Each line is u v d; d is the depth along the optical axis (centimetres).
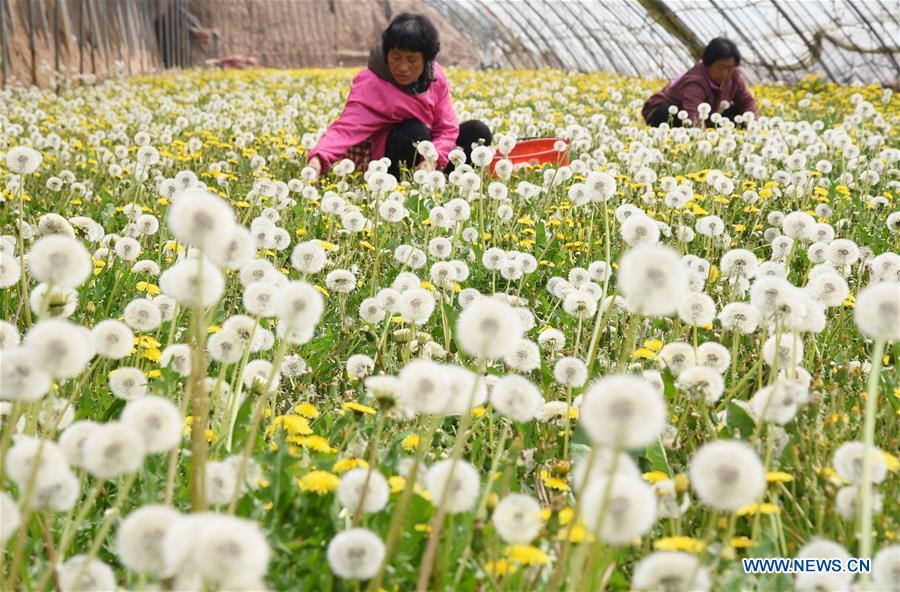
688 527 192
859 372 257
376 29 4088
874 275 274
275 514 175
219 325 315
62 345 136
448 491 139
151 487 183
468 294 326
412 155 689
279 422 210
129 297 352
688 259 338
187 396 174
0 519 125
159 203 482
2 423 190
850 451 165
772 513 176
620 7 2186
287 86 1744
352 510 168
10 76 1548
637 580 124
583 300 278
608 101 1317
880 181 612
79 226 376
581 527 153
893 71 1748
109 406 238
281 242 340
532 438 239
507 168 445
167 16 2950
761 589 162
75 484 140
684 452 219
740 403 212
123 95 1488
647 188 513
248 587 115
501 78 1808
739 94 1000
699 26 1997
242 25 3916
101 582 139
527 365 221
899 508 184
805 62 1875
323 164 660
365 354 311
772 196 522
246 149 706
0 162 653
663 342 297
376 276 361
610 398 111
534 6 2586
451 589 160
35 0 1720
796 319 209
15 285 333
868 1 1597
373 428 219
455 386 162
